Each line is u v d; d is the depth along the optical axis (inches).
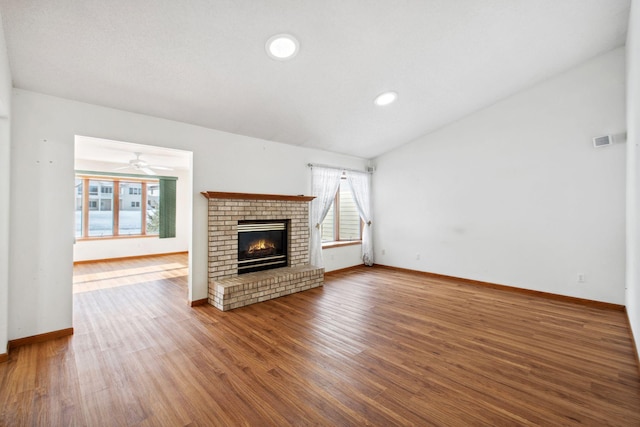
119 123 123.0
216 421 65.9
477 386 78.7
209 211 147.7
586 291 145.3
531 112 159.8
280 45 98.3
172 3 76.9
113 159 244.4
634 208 101.2
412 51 111.9
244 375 83.9
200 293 146.8
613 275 138.2
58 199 108.6
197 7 79.0
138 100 118.3
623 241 135.3
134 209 292.5
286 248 184.2
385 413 68.4
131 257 281.9
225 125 149.6
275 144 178.7
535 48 123.9
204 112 134.6
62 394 75.2
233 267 156.0
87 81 103.0
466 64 127.2
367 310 137.9
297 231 185.9
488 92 157.8
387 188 232.2
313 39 97.0
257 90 123.1
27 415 67.5
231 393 75.8
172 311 136.8
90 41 86.2
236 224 157.3
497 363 90.6
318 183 200.8
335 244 216.7
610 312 134.7
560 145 151.3
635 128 97.2
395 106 156.7
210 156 150.9
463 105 169.0
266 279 152.0
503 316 130.1
